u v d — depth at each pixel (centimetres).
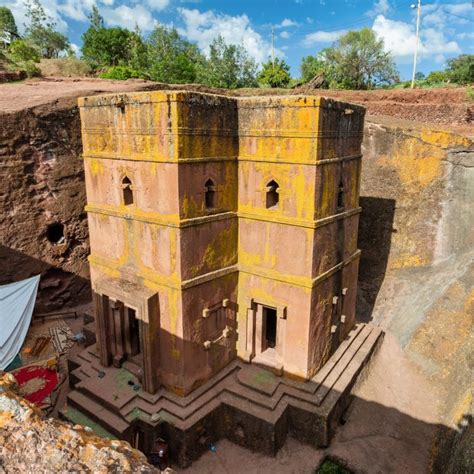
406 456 1108
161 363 1117
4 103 1612
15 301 1438
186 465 1041
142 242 1089
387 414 1244
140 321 1080
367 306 1736
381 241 1773
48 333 1562
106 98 1054
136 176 1056
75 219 1733
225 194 1117
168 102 924
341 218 1205
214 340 1155
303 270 1090
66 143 1662
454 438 1003
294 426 1109
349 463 1062
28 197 1597
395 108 2630
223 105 1047
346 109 1116
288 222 1077
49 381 1266
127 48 4794
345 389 1169
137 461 375
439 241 1648
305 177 1033
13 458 347
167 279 1041
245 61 4844
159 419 1038
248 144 1107
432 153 1644
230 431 1118
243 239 1180
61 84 2586
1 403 393
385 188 1764
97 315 1214
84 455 360
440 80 4066
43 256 1673
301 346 1131
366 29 4362
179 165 957
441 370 1394
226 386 1153
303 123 1001
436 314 1506
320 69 4441
